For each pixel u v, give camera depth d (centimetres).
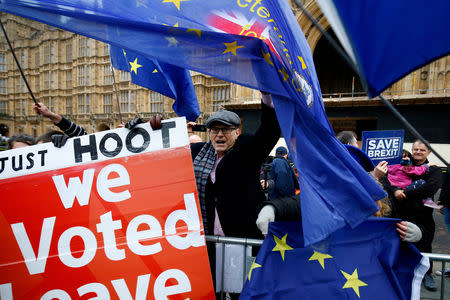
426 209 275
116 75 2617
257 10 126
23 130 3384
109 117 2642
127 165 151
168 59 117
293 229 139
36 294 142
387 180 296
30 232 147
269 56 118
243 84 117
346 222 118
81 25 119
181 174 149
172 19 125
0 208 148
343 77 2195
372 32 84
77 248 145
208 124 164
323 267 136
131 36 118
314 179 119
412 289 140
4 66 3491
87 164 153
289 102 122
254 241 152
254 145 155
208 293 139
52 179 152
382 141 320
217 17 125
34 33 3419
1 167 153
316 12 1405
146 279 140
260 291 131
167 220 145
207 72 117
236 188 161
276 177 416
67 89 3003
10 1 121
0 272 143
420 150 292
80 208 149
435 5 78
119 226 146
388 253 142
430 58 82
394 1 81
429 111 1213
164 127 154
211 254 165
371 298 135
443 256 142
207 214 166
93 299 141
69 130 218
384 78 87
